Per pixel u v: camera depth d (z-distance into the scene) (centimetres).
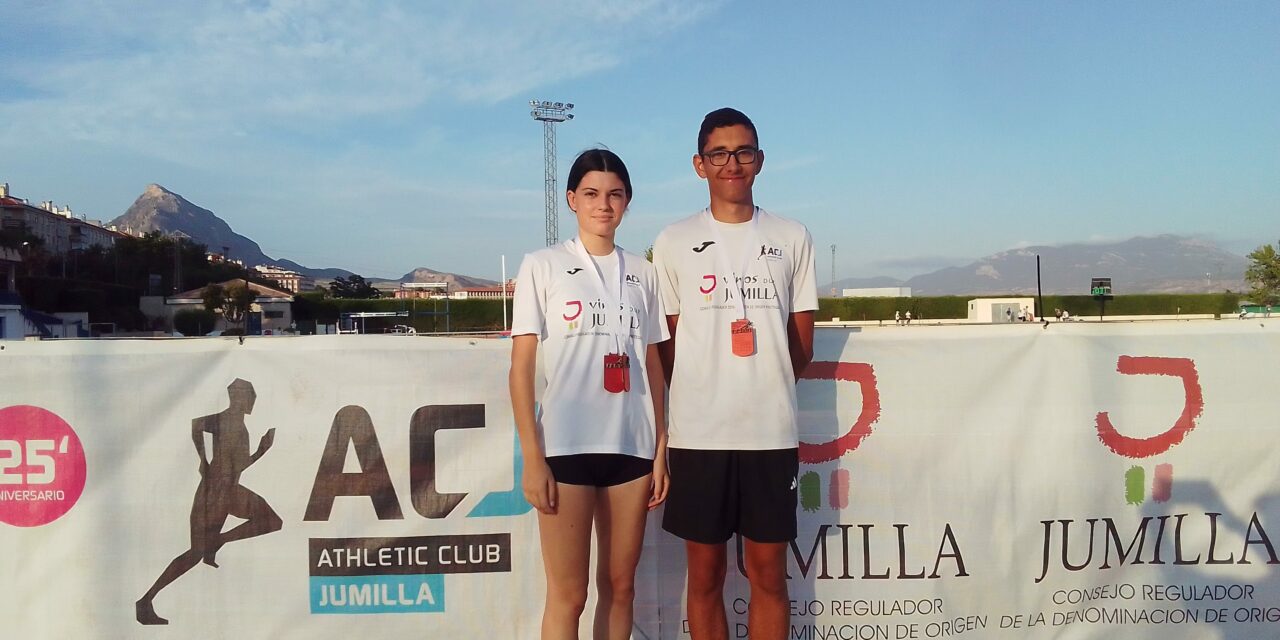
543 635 257
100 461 309
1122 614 325
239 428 311
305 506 312
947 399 324
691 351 269
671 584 319
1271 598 326
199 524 310
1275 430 327
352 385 313
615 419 254
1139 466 326
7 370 306
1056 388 324
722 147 269
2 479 308
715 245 272
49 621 308
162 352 310
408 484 314
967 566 323
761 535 266
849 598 323
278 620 311
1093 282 5375
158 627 309
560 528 251
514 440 316
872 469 324
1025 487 324
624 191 264
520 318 255
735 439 263
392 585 313
